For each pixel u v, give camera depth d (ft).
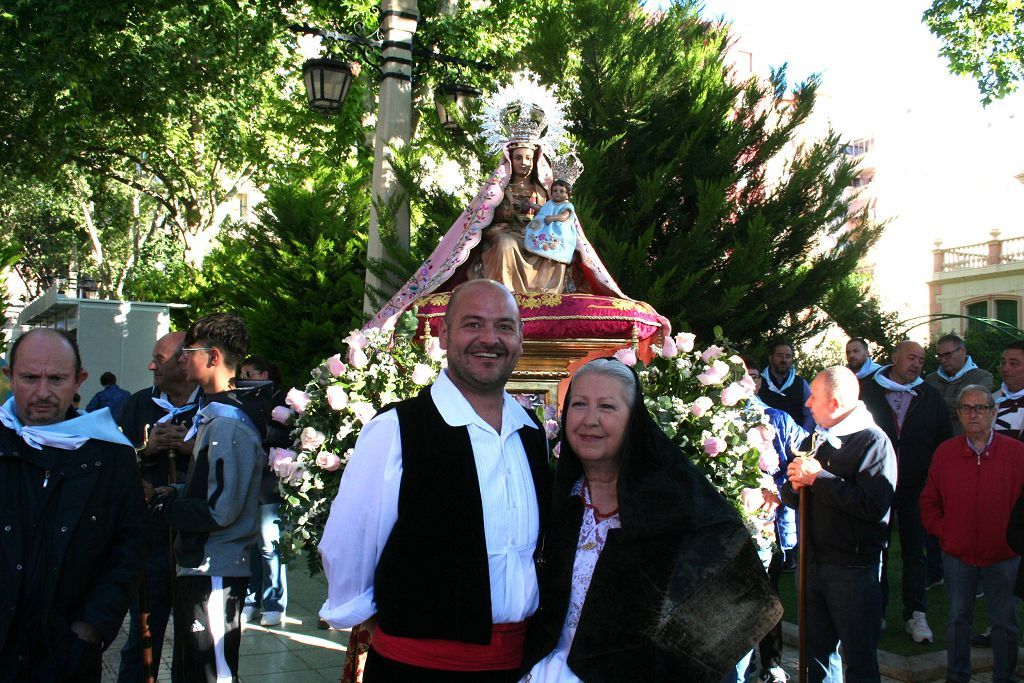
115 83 56.54
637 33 33.53
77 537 10.09
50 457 10.16
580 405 9.52
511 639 9.27
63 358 10.38
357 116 49.83
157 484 15.46
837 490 14.71
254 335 49.14
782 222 34.24
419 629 8.80
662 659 8.90
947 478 17.51
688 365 15.58
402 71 30.81
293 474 14.20
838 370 15.51
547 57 33.35
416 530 8.91
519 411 10.13
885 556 20.68
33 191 110.42
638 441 9.46
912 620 21.02
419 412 9.33
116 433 10.82
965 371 26.53
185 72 57.31
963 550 17.13
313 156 53.83
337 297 47.50
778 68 35.17
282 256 47.73
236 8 49.11
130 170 93.97
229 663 13.52
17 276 137.69
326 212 48.70
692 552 9.00
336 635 21.93
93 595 10.21
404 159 30.63
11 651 9.62
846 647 15.05
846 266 35.12
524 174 22.29
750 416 15.52
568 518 9.69
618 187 33.32
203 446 13.53
